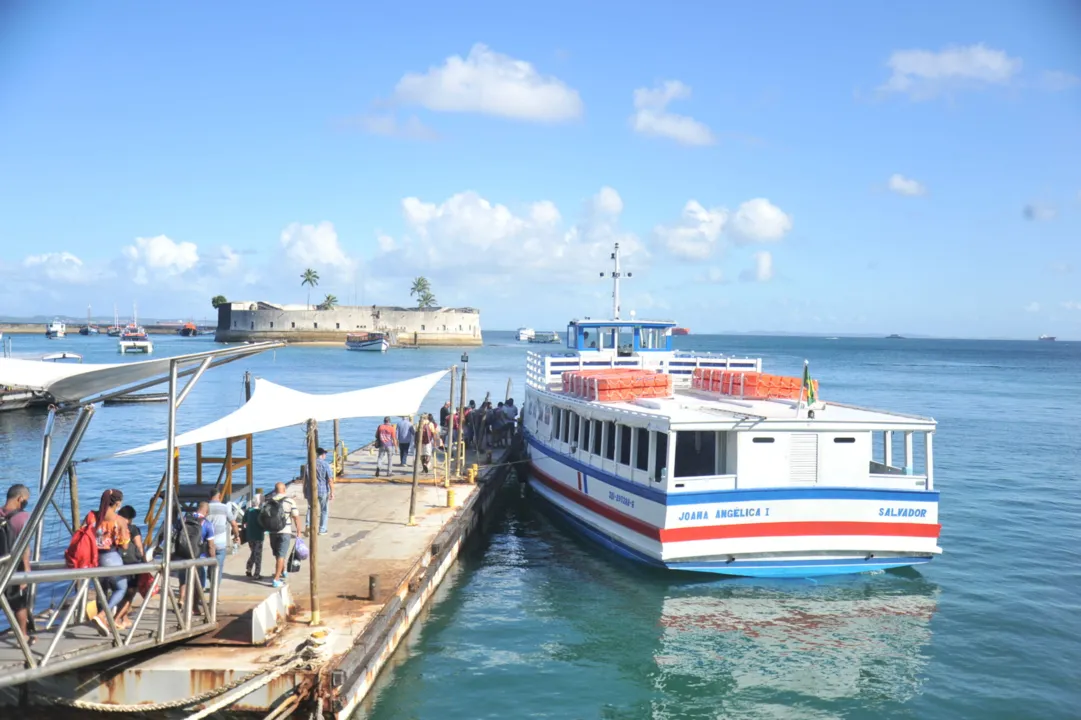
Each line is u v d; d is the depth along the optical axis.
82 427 9.97
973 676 13.83
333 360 119.19
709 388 23.95
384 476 26.00
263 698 10.80
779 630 15.82
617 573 19.30
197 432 14.80
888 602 17.34
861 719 12.34
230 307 165.00
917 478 17.78
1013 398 74.12
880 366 139.75
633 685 13.48
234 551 16.58
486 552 21.42
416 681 13.49
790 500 17.23
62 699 10.79
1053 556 21.19
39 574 9.82
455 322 178.75
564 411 24.52
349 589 14.47
